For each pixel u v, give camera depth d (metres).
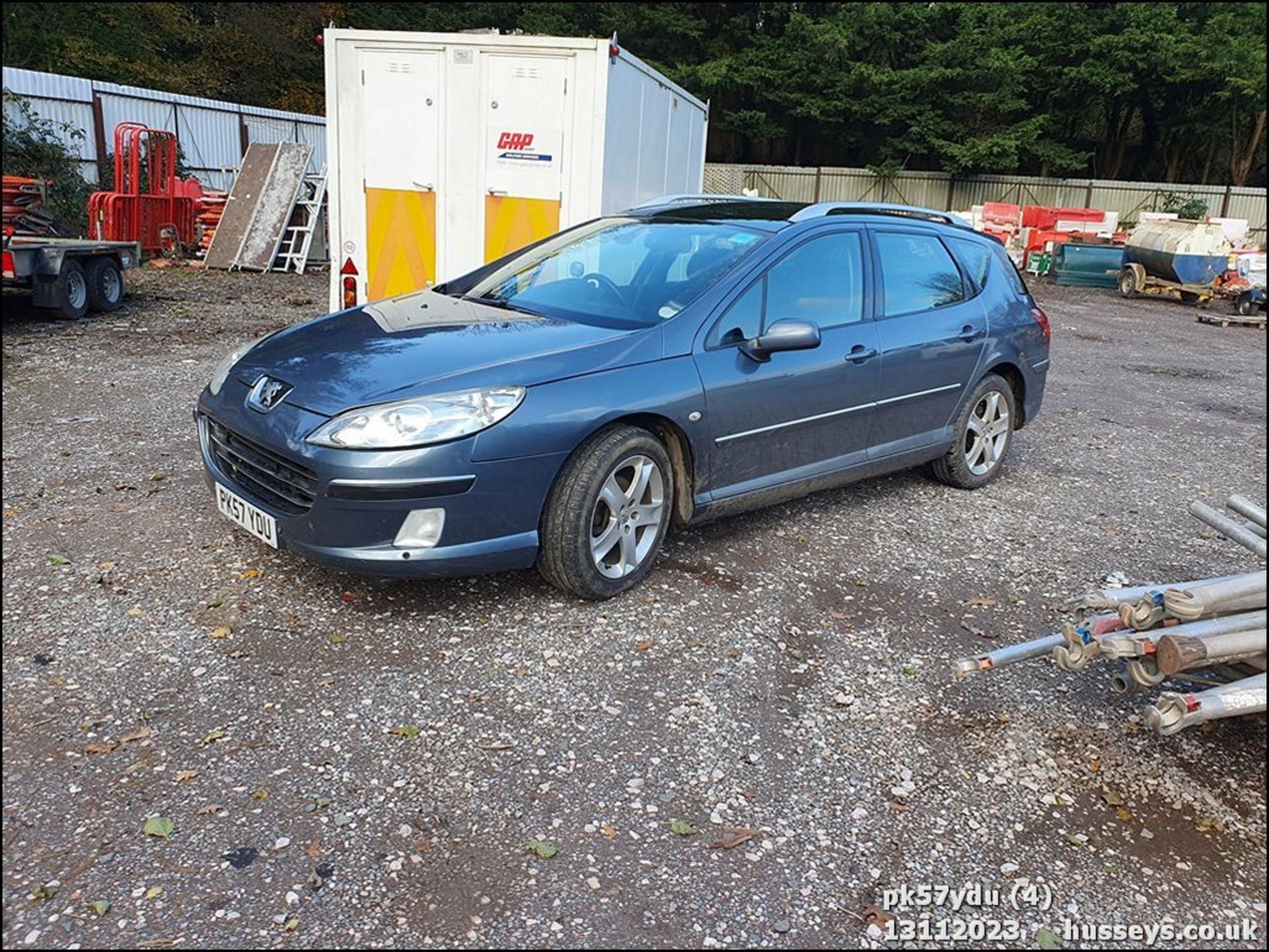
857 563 4.54
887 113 31.23
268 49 28.34
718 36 32.66
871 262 4.89
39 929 2.16
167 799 2.60
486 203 7.33
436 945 2.20
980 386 5.55
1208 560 4.91
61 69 22.89
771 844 2.61
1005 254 5.98
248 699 3.08
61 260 9.59
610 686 3.30
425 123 7.25
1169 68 30.34
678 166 10.07
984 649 3.79
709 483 4.15
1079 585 4.49
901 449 5.13
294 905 2.28
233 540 4.24
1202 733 3.28
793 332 3.99
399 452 3.31
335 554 3.40
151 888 2.30
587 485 3.64
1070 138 34.59
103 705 2.99
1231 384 10.38
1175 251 18.31
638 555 3.96
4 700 2.97
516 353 3.71
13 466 5.09
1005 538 5.03
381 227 7.52
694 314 4.07
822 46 30.95
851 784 2.89
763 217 4.75
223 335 9.64
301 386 3.60
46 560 3.94
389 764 2.81
